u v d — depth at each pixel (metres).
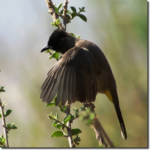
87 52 7.40
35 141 12.70
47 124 12.95
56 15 7.44
